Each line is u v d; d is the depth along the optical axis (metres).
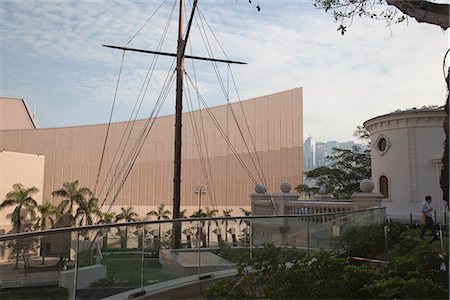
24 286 5.00
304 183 62.88
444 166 5.86
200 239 7.70
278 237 8.90
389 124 24.27
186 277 7.31
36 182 50.59
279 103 64.25
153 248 6.94
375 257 10.50
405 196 23.05
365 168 46.12
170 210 57.78
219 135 60.72
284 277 5.28
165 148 59.06
